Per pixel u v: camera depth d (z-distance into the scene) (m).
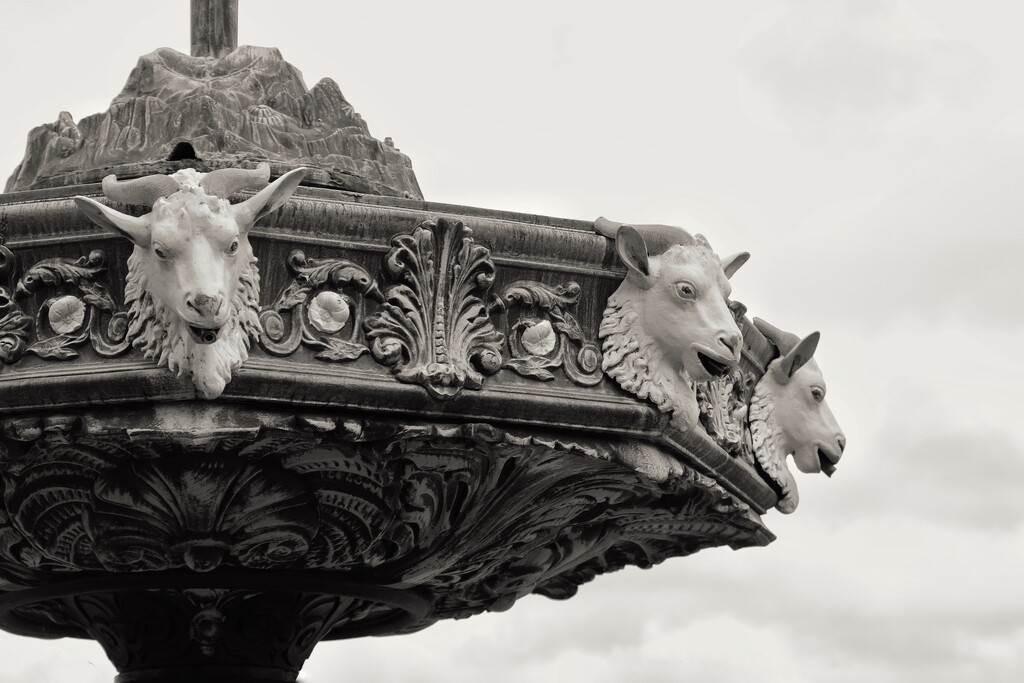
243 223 6.25
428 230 6.64
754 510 8.14
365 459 6.70
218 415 6.29
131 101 7.57
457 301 6.69
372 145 7.80
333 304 6.52
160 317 6.22
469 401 6.61
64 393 6.32
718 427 7.54
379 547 7.18
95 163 7.46
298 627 7.62
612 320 7.02
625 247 6.95
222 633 7.51
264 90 7.67
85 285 6.45
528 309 6.88
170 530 6.77
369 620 8.48
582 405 6.82
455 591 8.01
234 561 7.17
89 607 7.73
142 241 6.18
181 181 6.28
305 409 6.43
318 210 6.52
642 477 7.20
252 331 6.34
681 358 6.97
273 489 6.68
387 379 6.50
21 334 6.46
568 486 7.29
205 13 8.08
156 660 7.62
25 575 7.70
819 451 8.20
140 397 6.27
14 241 6.54
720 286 7.05
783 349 8.28
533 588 8.52
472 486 7.06
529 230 6.84
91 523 6.81
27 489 6.82
